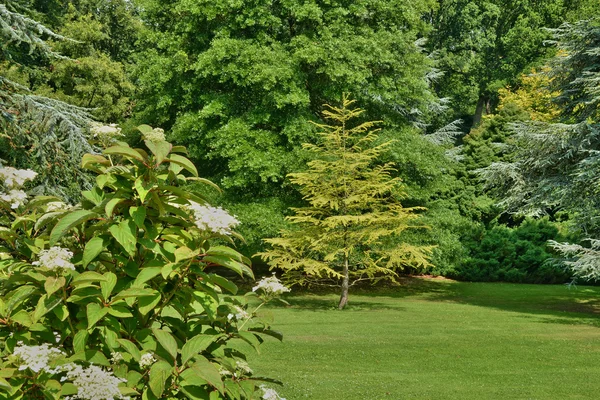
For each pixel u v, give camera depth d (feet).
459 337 38.09
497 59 139.13
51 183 35.53
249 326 10.96
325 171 54.49
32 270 9.07
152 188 9.41
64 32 90.74
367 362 30.68
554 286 76.28
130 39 108.06
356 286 74.49
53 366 8.25
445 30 136.36
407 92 67.00
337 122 69.46
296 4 63.57
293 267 54.19
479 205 85.15
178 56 65.05
